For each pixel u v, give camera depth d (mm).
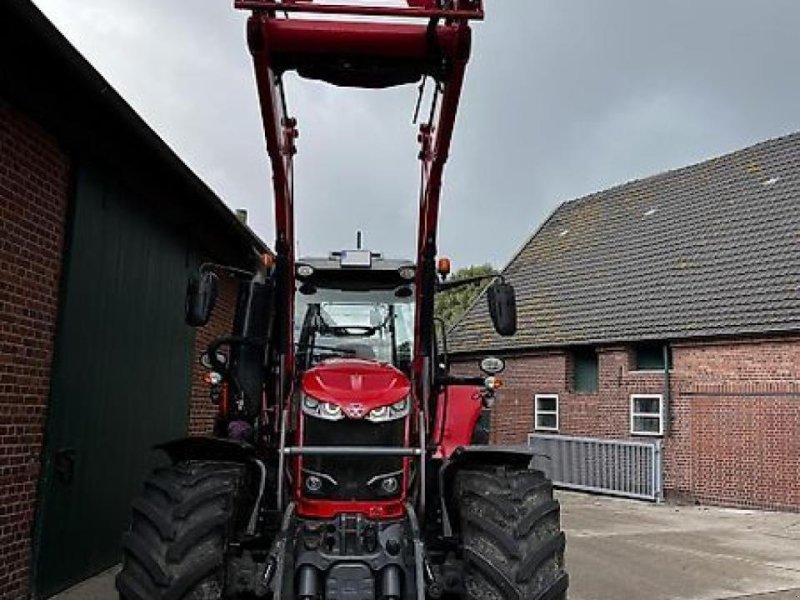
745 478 15133
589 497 17250
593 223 23891
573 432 19188
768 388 14938
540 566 4078
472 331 23531
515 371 21328
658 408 16969
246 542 4398
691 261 18562
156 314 8836
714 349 16016
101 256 7309
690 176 21938
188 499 4043
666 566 8914
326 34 4168
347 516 4340
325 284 5891
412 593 4109
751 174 19844
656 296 18359
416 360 5145
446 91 4285
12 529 5953
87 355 7051
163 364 9141
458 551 4410
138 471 8359
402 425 4707
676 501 16141
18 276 6004
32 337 6207
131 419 8141
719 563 9172
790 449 14492
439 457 5160
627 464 17062
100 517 7418
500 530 4137
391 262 5914
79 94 6176
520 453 4500
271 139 4434
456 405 6406
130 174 7742
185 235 9805
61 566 6633
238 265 12031
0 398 5773
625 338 17781
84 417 7016
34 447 6262
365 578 4102
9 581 5922
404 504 4539
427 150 5016
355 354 5711
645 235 21016
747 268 16938
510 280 24391
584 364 19531
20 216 6023
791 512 14305
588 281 21172
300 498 4539
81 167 6855
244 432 5168
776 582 8172
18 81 5695
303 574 4082
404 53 4254
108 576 7270
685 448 16266
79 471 6945
